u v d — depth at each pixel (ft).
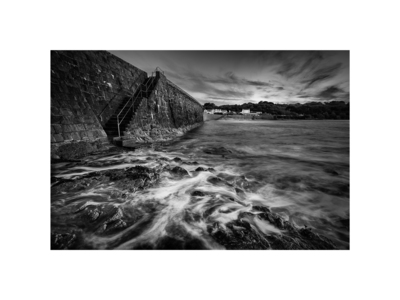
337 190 15.14
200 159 24.68
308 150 35.37
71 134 17.83
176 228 8.67
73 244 7.61
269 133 64.34
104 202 10.38
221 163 22.93
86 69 23.11
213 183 14.64
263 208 10.98
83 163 16.70
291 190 15.02
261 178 17.84
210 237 8.13
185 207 10.61
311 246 8.03
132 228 8.54
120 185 12.51
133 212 9.80
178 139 44.91
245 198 13.00
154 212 9.99
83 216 8.95
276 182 16.83
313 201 13.14
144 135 30.81
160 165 18.69
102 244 7.71
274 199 13.33
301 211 11.80
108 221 8.68
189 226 8.84
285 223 9.07
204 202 11.32
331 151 34.37
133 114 28.25
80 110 19.79
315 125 88.58
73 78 20.24
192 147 33.71
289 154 31.53
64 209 9.45
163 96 40.04
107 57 27.66
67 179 12.81
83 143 18.99
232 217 9.69
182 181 14.60
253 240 7.98
